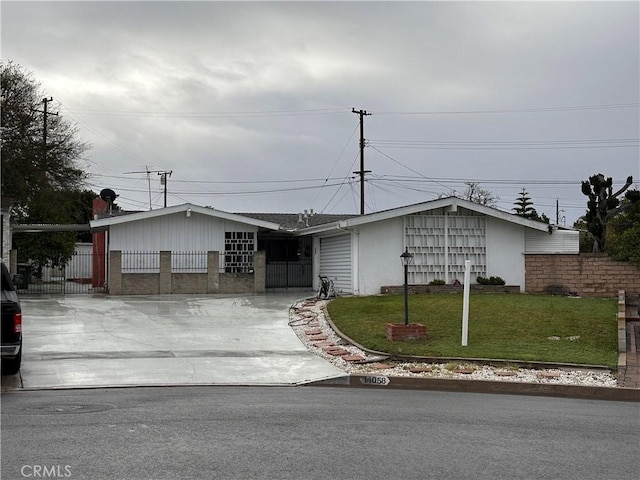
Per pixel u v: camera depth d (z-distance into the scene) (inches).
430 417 328.8
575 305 740.7
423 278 970.1
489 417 332.5
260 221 1120.2
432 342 559.2
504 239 996.6
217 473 226.5
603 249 1056.8
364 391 414.9
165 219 1088.2
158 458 243.0
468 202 965.2
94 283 1230.9
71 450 251.8
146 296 980.6
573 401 392.5
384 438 280.8
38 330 625.3
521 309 700.0
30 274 1282.0
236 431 287.6
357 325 644.1
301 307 806.5
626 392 407.8
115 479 218.7
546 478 230.1
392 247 962.7
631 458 258.4
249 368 485.1
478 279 977.5
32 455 244.2
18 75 1302.9
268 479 221.1
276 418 317.4
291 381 445.1
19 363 434.6
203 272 1084.5
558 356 500.7
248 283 1068.5
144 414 322.3
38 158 1301.7
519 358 494.3
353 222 927.0
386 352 529.0
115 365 483.2
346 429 296.2
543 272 984.3
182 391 401.7
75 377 439.5
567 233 1024.9
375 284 952.9
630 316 670.5
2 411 327.0
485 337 577.3
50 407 339.3
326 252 1098.7
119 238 1063.6
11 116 1262.3
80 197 1699.1
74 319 700.7
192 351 546.3
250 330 653.3
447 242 979.9
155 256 1079.6
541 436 291.7
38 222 1393.9
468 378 439.5
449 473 232.5
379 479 223.9
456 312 689.0
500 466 242.8
